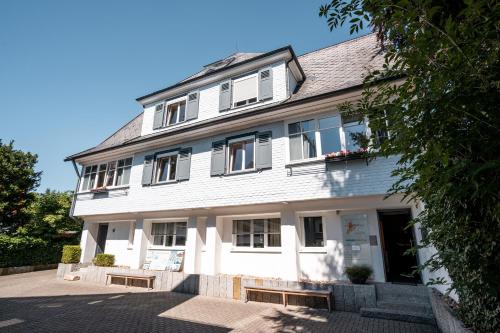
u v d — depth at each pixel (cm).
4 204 1727
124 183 1394
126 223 1470
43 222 1889
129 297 981
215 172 1098
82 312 784
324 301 816
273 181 966
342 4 279
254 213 1058
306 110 951
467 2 169
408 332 592
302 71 1175
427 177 223
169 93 1390
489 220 240
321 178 886
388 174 798
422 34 189
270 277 1013
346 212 929
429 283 286
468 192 211
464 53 175
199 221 1193
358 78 938
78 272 1398
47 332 617
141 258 1278
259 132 1038
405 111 209
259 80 1126
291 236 934
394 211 909
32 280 1338
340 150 884
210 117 1221
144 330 632
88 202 1468
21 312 783
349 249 898
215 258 1088
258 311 791
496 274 232
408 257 897
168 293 1049
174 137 1217
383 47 354
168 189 1216
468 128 191
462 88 178
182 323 684
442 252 311
